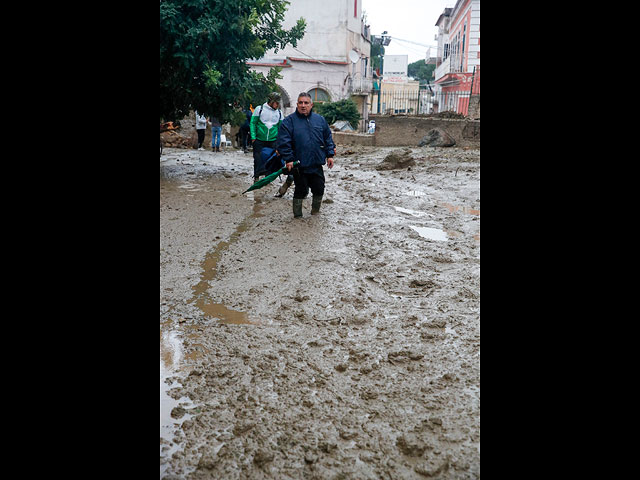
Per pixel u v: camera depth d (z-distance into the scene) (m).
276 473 2.44
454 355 3.62
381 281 5.16
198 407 2.99
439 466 2.47
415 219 7.85
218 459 2.53
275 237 6.72
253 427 2.79
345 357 3.62
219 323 4.20
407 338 3.90
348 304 4.57
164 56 10.68
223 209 8.49
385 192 10.16
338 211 8.31
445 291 4.88
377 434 2.73
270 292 4.87
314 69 40.53
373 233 6.93
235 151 19.00
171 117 12.38
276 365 3.49
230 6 10.71
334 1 40.62
